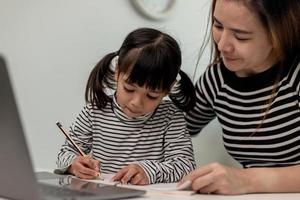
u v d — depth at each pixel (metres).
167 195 0.88
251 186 0.93
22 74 1.55
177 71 1.29
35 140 1.56
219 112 1.32
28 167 0.67
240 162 1.34
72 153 1.31
